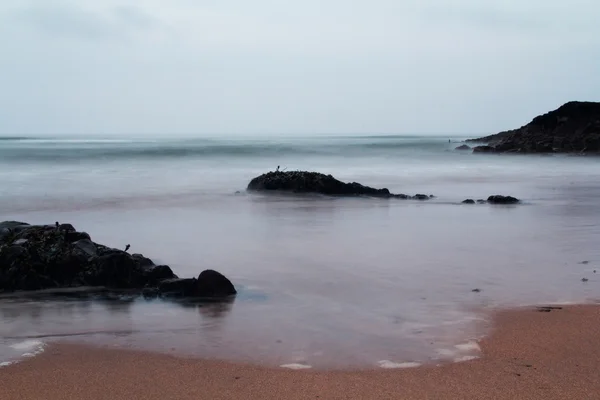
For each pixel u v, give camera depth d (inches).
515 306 341.1
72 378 243.4
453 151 3070.9
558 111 2901.1
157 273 391.5
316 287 384.8
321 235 587.8
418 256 483.5
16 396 226.7
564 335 292.0
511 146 2792.8
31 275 381.7
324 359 262.4
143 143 4451.3
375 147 3646.7
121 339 289.9
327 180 999.6
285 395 227.0
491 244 538.6
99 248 433.7
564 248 518.6
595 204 856.9
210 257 478.0
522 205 848.9
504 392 229.3
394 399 223.8
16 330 303.7
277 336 292.4
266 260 466.9
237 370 250.8
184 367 254.4
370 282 397.1
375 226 647.8
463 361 259.4
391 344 280.4
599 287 383.2
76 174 1427.2
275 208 809.5
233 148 3203.7
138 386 235.8
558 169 1733.5
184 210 781.9
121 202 864.9
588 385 235.5
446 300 353.7
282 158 2322.8
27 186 1108.5
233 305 346.3
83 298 363.6
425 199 936.3
